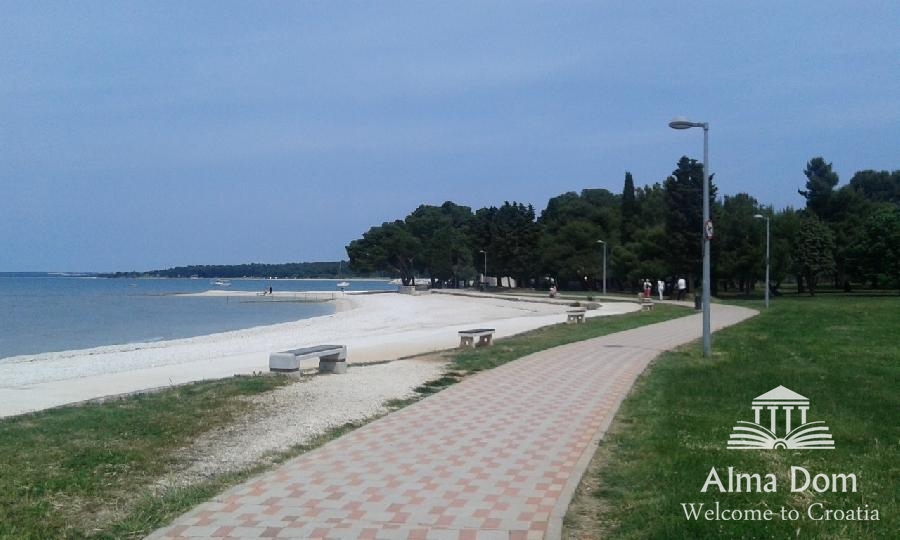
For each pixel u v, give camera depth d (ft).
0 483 24.80
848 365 56.54
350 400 41.83
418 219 455.63
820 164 343.05
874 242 240.53
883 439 31.19
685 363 57.88
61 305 296.71
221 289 546.67
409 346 82.43
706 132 63.72
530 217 353.31
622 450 29.76
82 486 24.77
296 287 626.64
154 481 25.73
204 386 47.65
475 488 24.09
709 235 63.41
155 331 165.99
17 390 53.93
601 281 317.01
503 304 222.28
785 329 94.79
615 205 344.49
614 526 20.85
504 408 38.47
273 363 51.80
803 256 248.73
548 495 23.29
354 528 20.39
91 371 77.10
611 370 53.42
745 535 19.67
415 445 30.17
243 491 23.85
